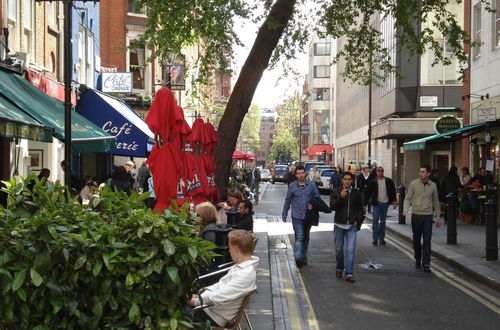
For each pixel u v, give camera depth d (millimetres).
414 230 11562
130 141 16797
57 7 17000
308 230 11953
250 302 8172
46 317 3998
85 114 17016
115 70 24141
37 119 9969
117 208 4496
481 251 13211
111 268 3975
